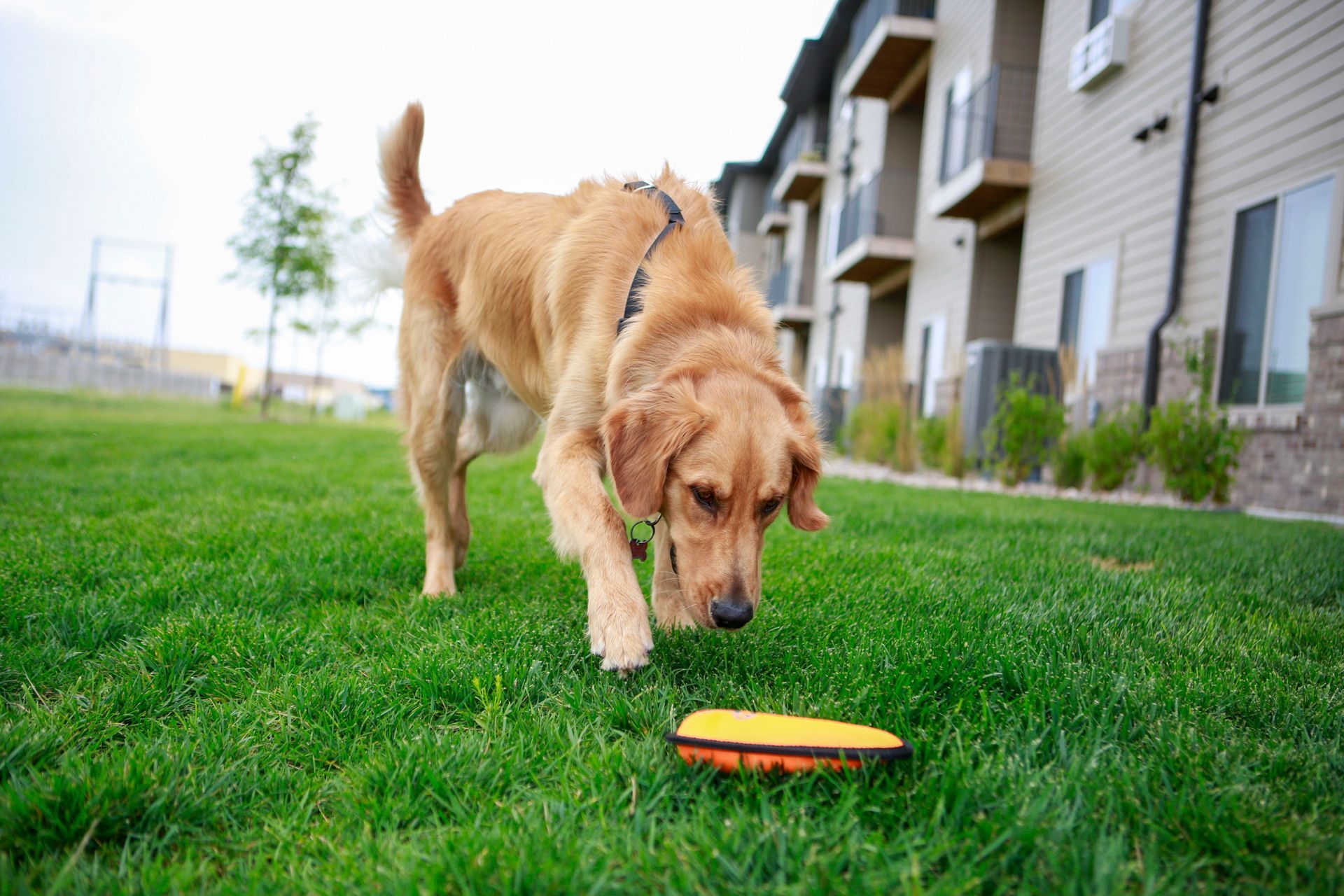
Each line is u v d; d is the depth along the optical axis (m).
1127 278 9.20
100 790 1.53
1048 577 3.57
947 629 2.57
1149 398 8.48
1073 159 10.34
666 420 2.33
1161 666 2.39
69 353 32.19
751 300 2.81
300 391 56.62
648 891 1.26
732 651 2.45
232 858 1.48
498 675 2.13
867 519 5.43
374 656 2.47
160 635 2.50
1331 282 6.62
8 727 1.82
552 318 3.05
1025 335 11.38
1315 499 6.65
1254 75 7.39
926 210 15.15
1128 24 9.22
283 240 21.84
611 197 3.12
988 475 10.37
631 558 2.40
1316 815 1.49
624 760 1.69
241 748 1.83
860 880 1.24
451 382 3.72
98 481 6.00
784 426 2.40
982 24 12.84
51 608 2.71
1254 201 7.38
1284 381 7.07
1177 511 6.69
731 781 1.62
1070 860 1.31
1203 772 1.65
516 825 1.47
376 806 1.56
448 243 3.77
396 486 6.57
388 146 4.17
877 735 1.64
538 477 2.82
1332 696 2.15
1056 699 1.92
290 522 4.52
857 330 19.22
